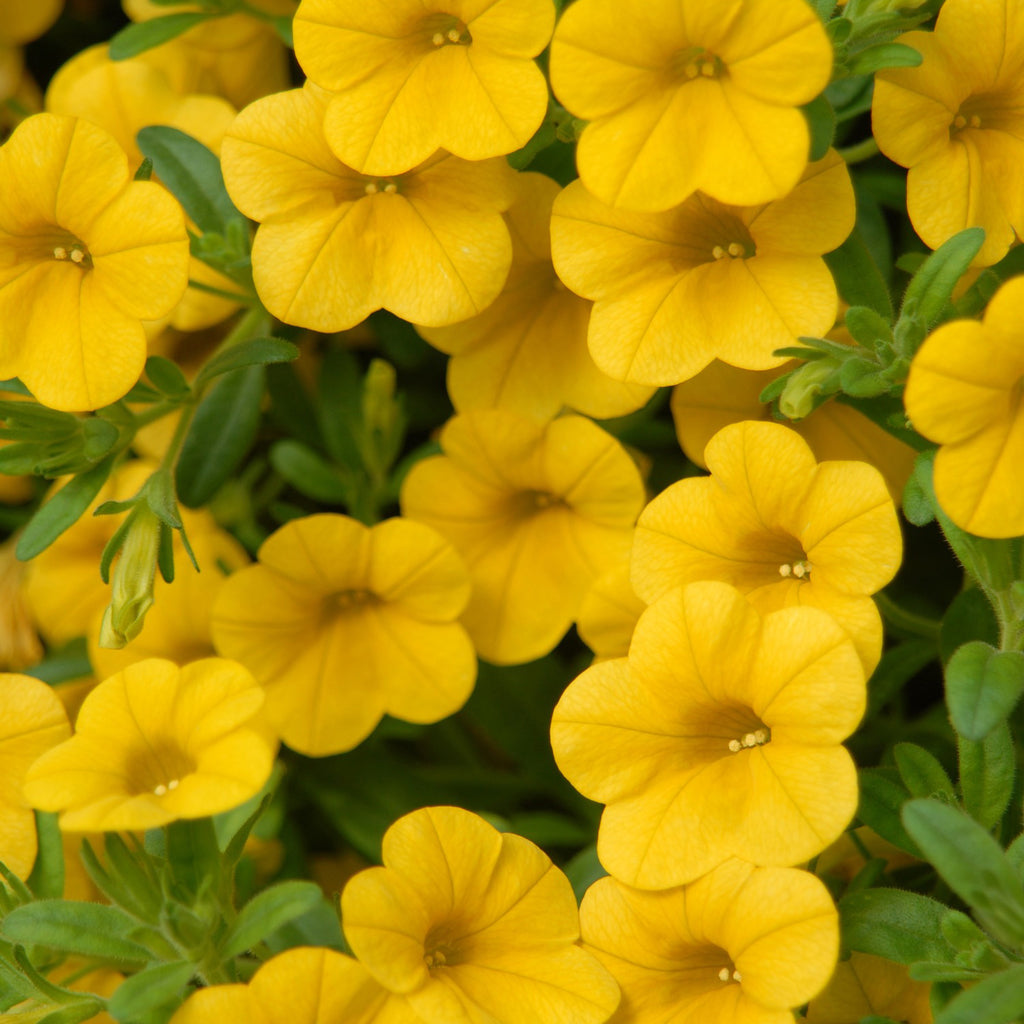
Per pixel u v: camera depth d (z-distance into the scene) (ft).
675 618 1.37
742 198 1.36
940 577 1.53
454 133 1.39
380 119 1.40
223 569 1.53
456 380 1.48
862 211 1.51
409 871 1.36
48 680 1.55
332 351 1.55
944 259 1.38
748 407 1.46
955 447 1.34
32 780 1.36
